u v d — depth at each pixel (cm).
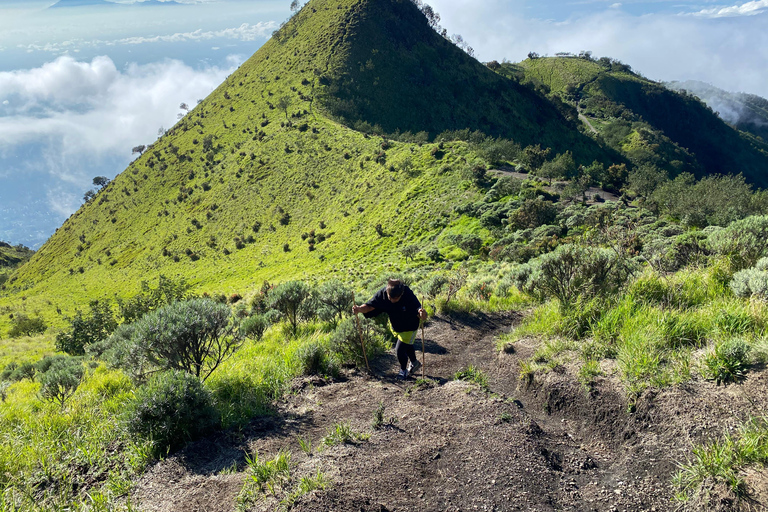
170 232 11062
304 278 6175
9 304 9944
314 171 10362
